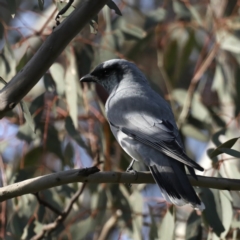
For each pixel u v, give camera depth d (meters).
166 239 9.88
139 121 9.55
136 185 11.73
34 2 14.27
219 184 8.13
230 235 10.31
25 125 10.84
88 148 11.40
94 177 7.73
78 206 11.50
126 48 14.12
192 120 12.16
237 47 11.73
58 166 12.98
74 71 11.12
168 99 12.59
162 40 13.35
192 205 8.00
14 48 11.39
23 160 11.34
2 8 13.64
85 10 7.70
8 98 7.54
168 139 8.89
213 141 10.78
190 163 7.78
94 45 11.73
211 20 12.38
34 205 10.52
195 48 14.00
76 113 10.79
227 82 12.53
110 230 12.30
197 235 9.84
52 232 10.27
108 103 10.38
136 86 10.55
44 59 7.61
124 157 11.77
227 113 12.55
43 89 12.63
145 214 10.90
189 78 15.29
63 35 7.64
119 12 8.53
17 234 10.33
